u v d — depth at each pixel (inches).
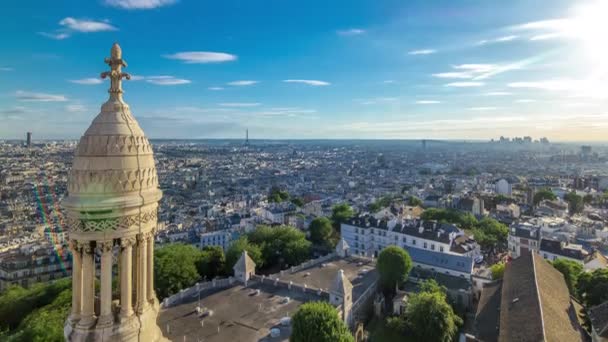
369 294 4987.7
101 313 927.0
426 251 6476.4
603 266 6107.3
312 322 3262.8
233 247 6181.1
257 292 4579.2
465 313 5022.1
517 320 3282.5
